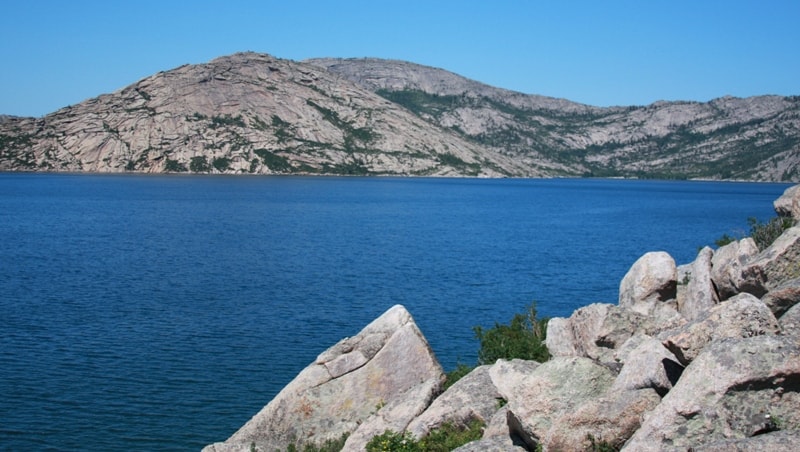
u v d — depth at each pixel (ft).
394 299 175.52
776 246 59.98
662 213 565.53
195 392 105.19
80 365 116.57
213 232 352.08
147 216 447.42
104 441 89.15
